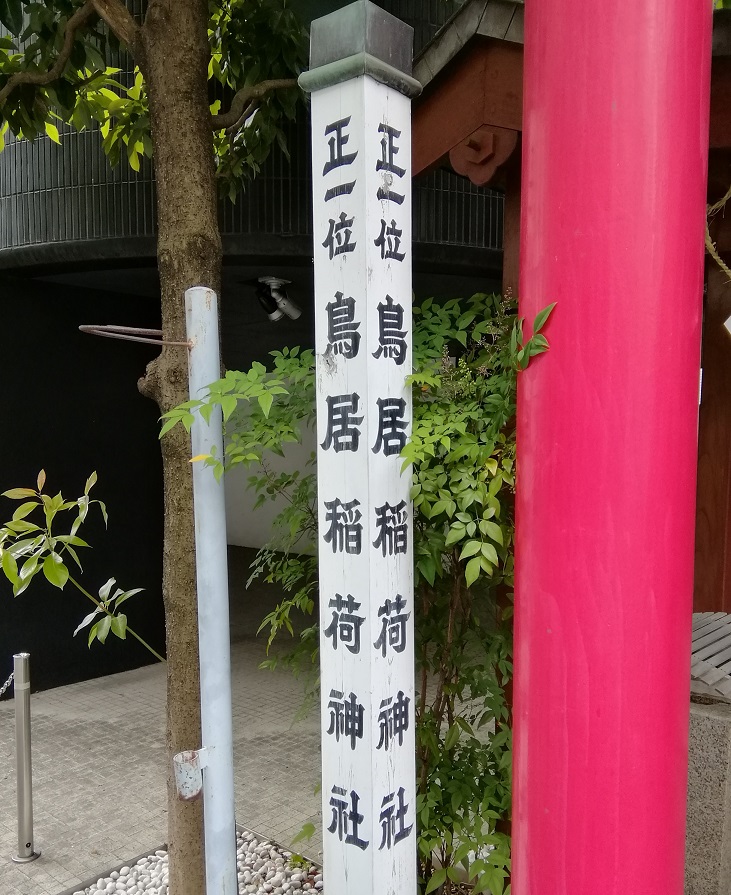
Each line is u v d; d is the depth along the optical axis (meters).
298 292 5.66
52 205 4.79
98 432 5.65
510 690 2.41
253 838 3.31
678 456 1.39
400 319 1.62
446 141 2.63
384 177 1.55
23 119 3.57
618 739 1.39
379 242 1.55
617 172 1.34
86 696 5.32
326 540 1.63
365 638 1.57
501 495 1.98
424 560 1.92
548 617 1.44
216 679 1.82
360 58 1.46
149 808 3.73
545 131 1.42
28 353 5.24
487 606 2.48
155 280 5.32
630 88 1.33
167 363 2.31
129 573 5.89
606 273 1.35
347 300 1.55
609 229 1.35
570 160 1.38
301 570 2.40
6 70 3.38
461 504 1.73
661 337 1.35
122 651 5.86
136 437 5.91
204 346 1.80
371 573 1.56
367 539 1.56
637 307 1.34
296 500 2.27
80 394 5.54
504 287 2.59
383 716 1.61
